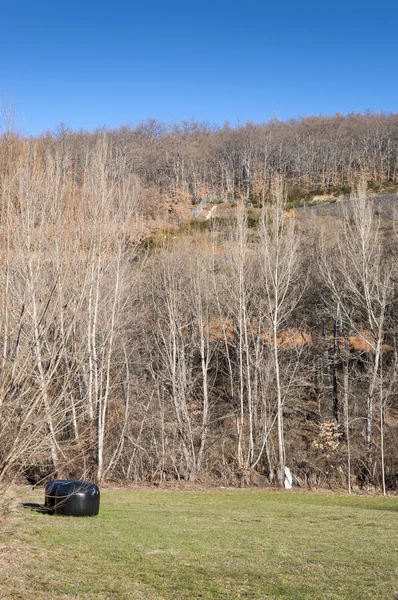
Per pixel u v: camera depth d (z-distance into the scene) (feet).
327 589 30.71
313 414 114.42
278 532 50.03
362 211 111.14
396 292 123.13
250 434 96.99
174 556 37.19
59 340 35.32
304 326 129.70
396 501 81.00
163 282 108.06
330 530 52.34
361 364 123.13
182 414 101.09
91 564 33.32
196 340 116.47
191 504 69.05
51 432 34.24
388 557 39.78
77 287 39.29
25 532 40.63
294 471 97.14
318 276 125.90
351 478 96.32
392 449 97.86
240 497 79.20
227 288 111.04
